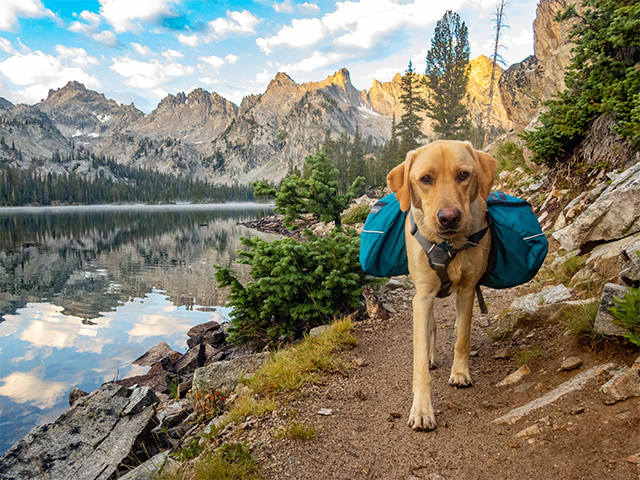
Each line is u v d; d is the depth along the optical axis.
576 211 7.07
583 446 2.22
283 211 9.77
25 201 196.38
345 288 6.62
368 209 26.09
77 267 21.67
